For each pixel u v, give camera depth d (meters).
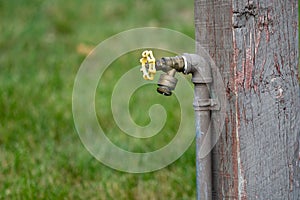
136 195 5.39
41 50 9.96
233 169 3.28
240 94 3.21
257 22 3.20
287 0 3.25
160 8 11.43
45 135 6.65
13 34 10.54
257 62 3.22
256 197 3.32
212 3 3.22
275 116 3.30
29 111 7.18
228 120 3.26
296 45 3.31
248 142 3.26
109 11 11.53
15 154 6.01
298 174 3.42
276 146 3.32
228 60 3.20
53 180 5.58
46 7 11.55
